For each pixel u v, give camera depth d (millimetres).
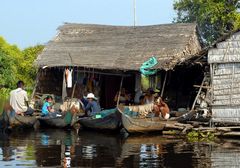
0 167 13938
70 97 28188
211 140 19719
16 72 56875
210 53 21562
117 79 29062
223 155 16016
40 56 29219
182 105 27672
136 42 28594
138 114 23594
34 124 24109
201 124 21859
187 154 16234
